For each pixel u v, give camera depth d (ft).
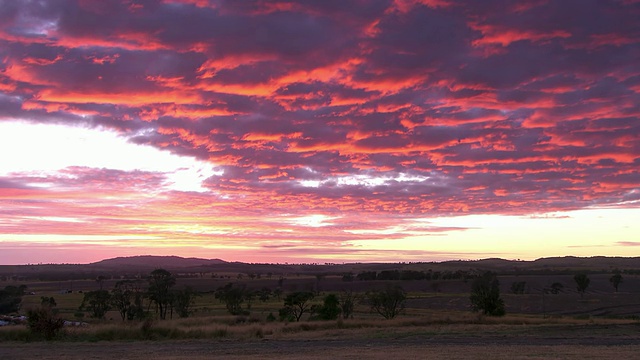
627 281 491.72
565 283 480.64
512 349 84.43
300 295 225.15
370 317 230.68
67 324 141.18
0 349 93.04
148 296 251.80
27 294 467.11
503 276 574.97
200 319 169.58
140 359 75.56
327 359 71.67
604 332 123.44
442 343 98.84
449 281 522.06
